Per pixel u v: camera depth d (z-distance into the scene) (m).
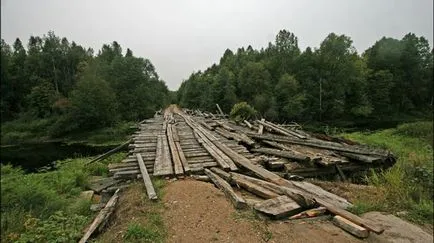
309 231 3.17
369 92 40.28
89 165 10.84
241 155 6.74
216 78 41.25
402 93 41.53
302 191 4.34
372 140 12.98
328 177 6.51
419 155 9.04
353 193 4.90
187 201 4.05
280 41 43.12
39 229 4.45
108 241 3.25
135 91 38.81
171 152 7.48
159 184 4.89
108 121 31.50
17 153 20.50
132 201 4.31
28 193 6.59
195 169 5.66
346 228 3.20
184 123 16.70
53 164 14.52
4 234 4.79
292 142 8.48
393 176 5.47
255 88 37.50
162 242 2.98
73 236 4.05
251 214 3.55
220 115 22.59
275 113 33.53
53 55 41.94
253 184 4.64
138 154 7.14
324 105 36.69
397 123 33.41
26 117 33.56
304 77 39.78
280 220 3.44
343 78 37.38
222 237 3.02
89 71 32.62
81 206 6.00
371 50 48.62
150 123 18.14
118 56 40.94
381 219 3.73
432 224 3.85
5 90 36.47
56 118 32.06
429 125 16.11
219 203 3.93
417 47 46.19
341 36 39.75
